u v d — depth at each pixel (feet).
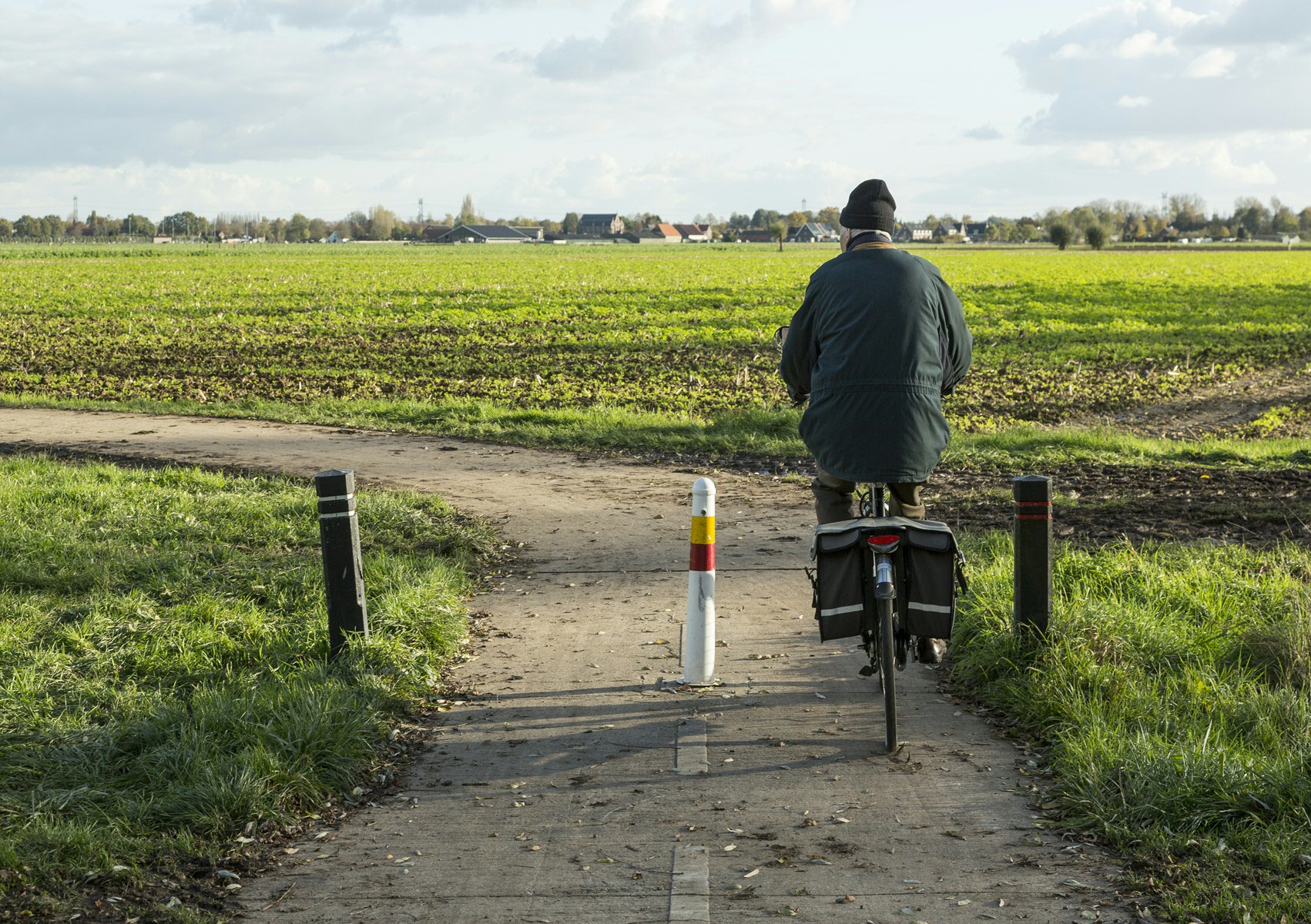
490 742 15.60
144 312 132.67
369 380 70.85
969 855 11.84
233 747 14.47
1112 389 67.05
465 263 306.96
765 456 42.16
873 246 14.71
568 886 11.40
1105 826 12.10
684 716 16.33
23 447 44.65
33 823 12.50
